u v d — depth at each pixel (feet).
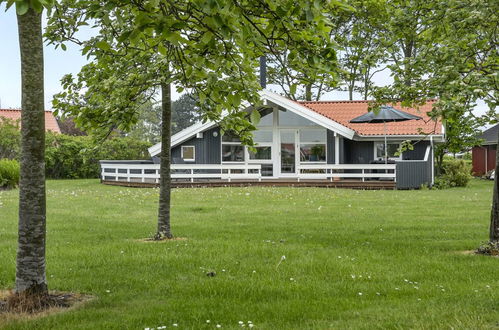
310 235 35.32
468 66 26.63
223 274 24.67
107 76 27.99
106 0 15.96
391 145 90.38
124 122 28.04
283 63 19.70
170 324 17.52
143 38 20.47
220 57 18.80
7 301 19.71
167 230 34.40
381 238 34.04
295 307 19.29
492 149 132.16
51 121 143.84
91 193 69.46
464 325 16.78
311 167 84.33
